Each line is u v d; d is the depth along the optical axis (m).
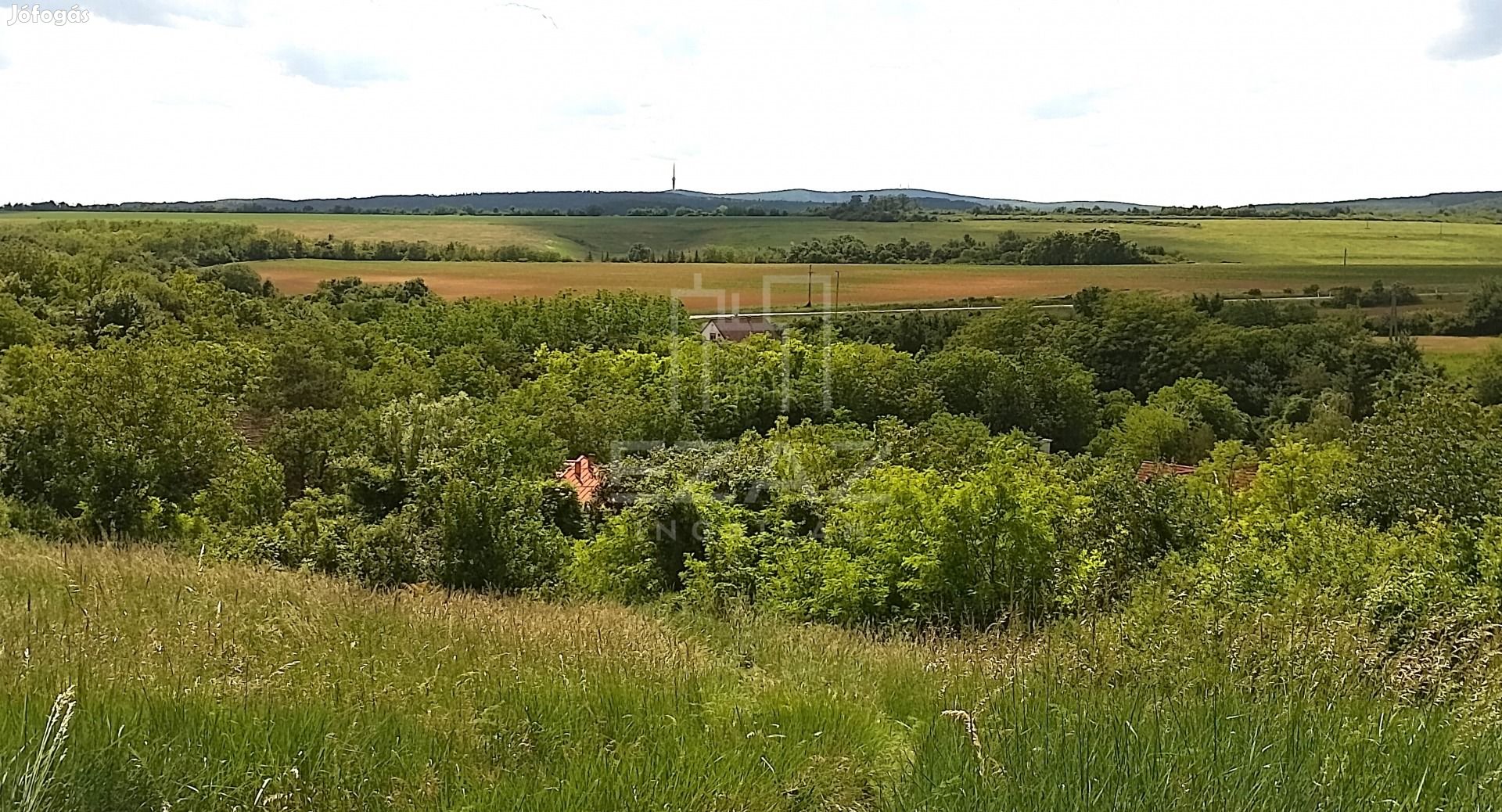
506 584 16.30
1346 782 3.39
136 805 3.29
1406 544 12.63
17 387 31.11
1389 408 24.12
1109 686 4.61
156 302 53.75
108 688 4.32
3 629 5.63
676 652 6.53
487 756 4.12
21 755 3.33
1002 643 6.38
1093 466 21.34
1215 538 15.88
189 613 6.81
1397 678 4.71
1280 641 5.07
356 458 20.70
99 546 12.91
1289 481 27.34
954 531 14.45
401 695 4.79
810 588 14.74
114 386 24.09
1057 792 3.28
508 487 17.30
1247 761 3.49
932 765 3.67
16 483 22.48
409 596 9.54
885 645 8.83
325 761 3.78
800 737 4.44
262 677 4.82
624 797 3.61
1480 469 20.80
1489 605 7.68
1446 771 3.57
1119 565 14.91
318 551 16.73
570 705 4.71
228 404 34.59
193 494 24.25
